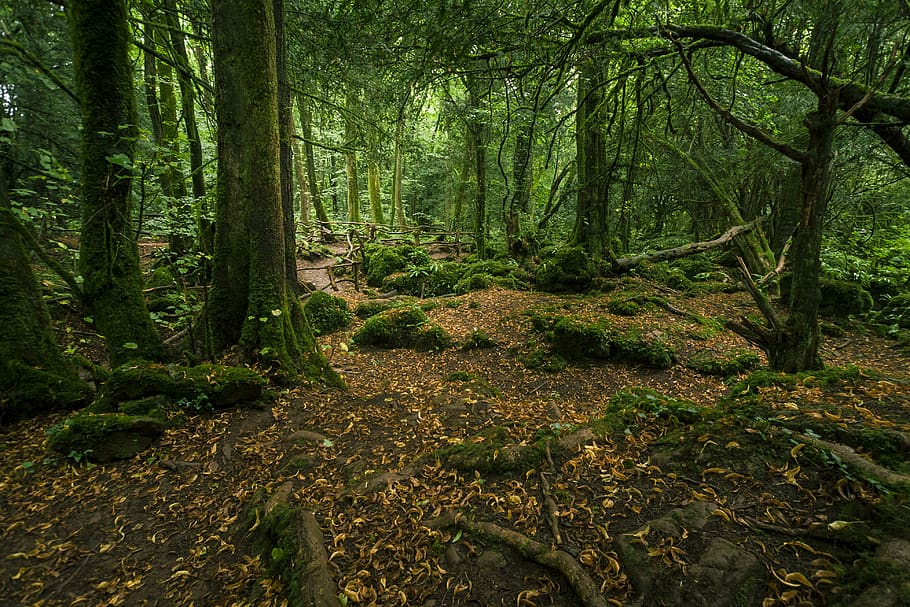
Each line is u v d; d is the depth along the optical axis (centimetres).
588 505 269
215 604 247
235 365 504
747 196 1420
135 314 477
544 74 586
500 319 971
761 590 192
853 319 870
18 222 423
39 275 695
